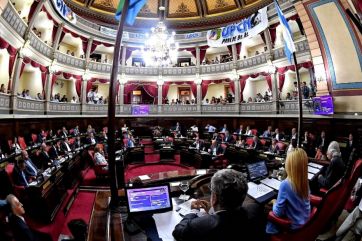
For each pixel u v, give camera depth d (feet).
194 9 64.90
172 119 65.77
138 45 63.67
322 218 9.34
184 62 70.28
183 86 72.79
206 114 63.21
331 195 9.29
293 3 40.57
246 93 61.82
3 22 28.17
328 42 38.22
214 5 63.05
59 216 18.45
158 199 9.66
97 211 9.37
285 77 53.72
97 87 66.74
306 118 42.96
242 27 50.65
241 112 57.36
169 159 42.27
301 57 44.09
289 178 9.31
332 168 14.71
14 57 34.22
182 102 67.46
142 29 66.33
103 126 60.44
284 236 9.37
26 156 23.35
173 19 66.59
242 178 5.98
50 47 45.98
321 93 40.45
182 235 5.76
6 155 27.37
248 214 6.41
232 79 59.21
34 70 47.44
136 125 64.95
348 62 36.58
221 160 32.35
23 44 34.91
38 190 16.99
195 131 58.03
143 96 72.38
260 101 53.62
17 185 19.51
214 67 61.82
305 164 9.08
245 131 53.88
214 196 5.90
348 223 11.38
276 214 9.36
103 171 28.48
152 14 65.98
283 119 47.91
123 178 12.23
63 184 22.58
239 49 58.03
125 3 8.96
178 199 11.37
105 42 59.11
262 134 48.70
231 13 61.72
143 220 8.93
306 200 9.21
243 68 56.59
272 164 19.84
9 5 28.63
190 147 41.19
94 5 59.31
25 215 16.85
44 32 47.50
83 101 56.75
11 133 34.04
